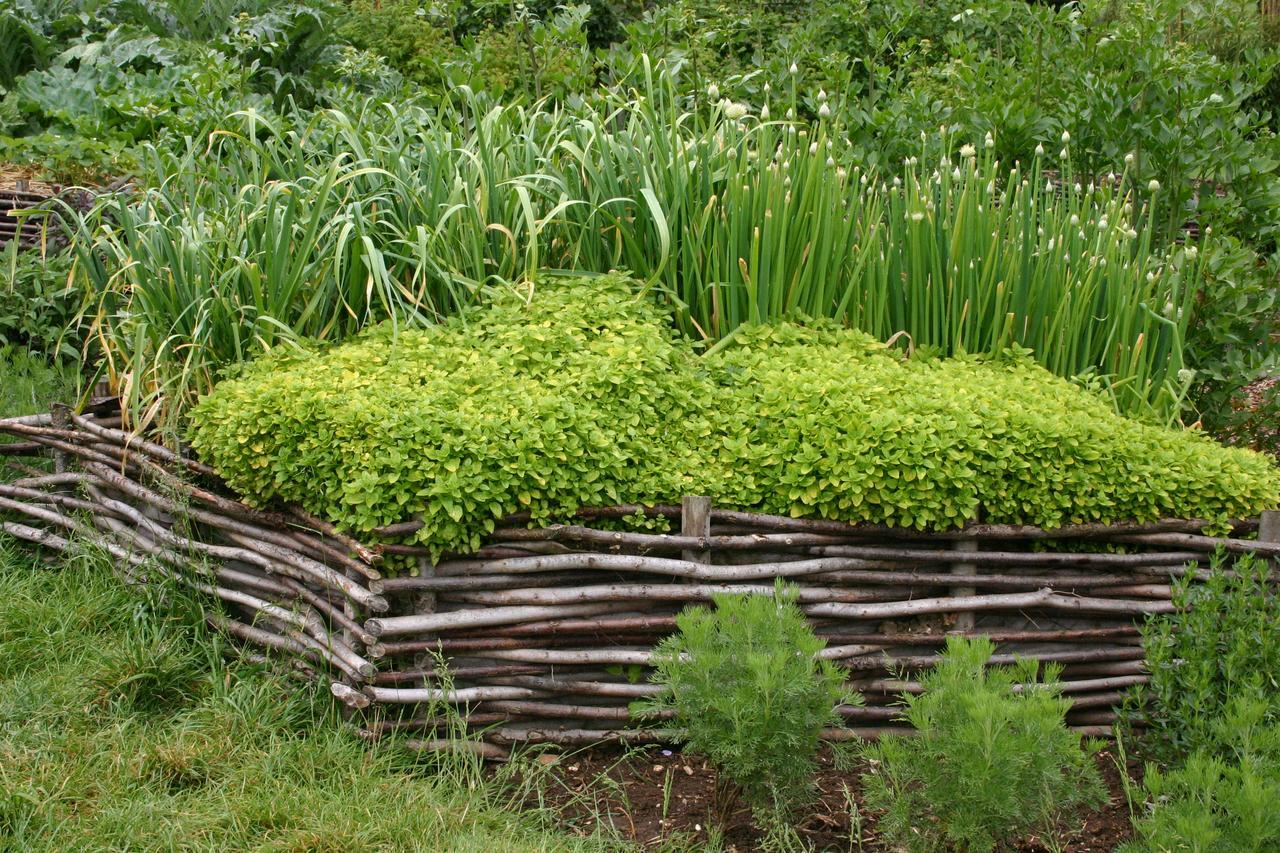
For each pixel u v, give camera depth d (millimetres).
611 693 3605
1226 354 5047
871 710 3688
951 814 2801
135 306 4523
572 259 4656
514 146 4789
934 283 4555
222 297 4258
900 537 3764
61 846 2881
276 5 12312
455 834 3045
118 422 4645
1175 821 2627
